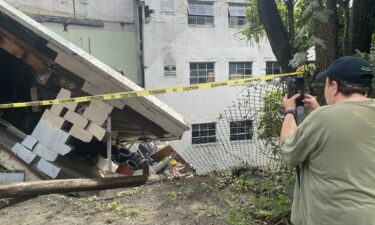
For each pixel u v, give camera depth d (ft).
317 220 6.10
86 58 18.43
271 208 12.19
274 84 14.39
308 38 13.02
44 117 18.44
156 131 19.86
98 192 17.56
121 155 26.63
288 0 14.39
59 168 18.11
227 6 58.75
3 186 14.70
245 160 17.65
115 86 17.99
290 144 6.59
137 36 55.36
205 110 57.47
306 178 6.52
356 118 6.01
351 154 5.89
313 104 7.96
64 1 51.42
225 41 58.85
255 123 16.35
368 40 13.12
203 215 12.09
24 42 18.70
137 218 12.16
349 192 5.79
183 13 56.24
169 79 56.29
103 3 53.57
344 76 6.36
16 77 25.79
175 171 22.43
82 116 18.10
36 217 13.00
